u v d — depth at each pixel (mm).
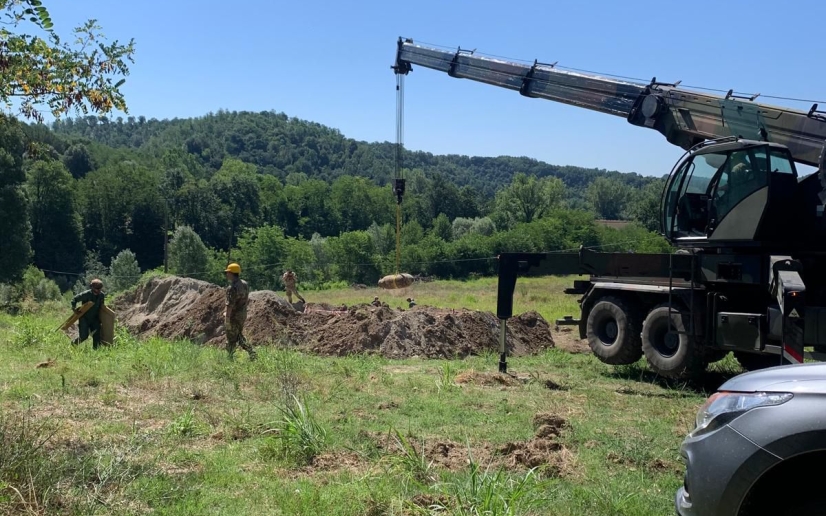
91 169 109062
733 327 10094
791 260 9422
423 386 9859
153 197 82250
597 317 12531
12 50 5707
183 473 5461
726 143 10031
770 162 9648
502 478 5090
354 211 102938
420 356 13203
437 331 13852
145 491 4938
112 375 9703
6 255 43812
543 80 14102
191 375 9844
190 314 15344
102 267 67188
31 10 5703
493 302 33438
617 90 12695
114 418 7203
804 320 8906
